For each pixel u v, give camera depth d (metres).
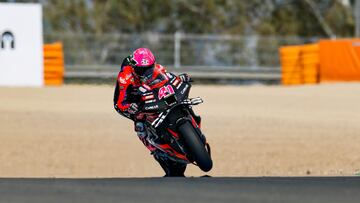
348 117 60.66
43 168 43.50
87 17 141.50
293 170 41.09
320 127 55.25
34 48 86.50
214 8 144.25
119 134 53.53
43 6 140.62
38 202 17.02
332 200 17.58
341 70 96.38
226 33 145.62
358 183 20.27
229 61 117.94
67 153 47.25
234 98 74.56
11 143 49.50
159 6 143.25
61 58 91.75
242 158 44.56
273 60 119.12
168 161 28.67
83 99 72.31
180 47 115.88
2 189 18.77
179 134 27.14
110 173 42.44
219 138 50.59
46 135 52.22
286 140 50.03
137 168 44.00
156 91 27.66
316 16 150.00
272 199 17.58
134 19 142.50
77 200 17.27
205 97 75.12
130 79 27.94
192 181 20.48
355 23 145.88
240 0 146.50
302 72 98.88
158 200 17.36
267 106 67.81
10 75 85.69
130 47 115.38
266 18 148.88
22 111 62.75
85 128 55.28
